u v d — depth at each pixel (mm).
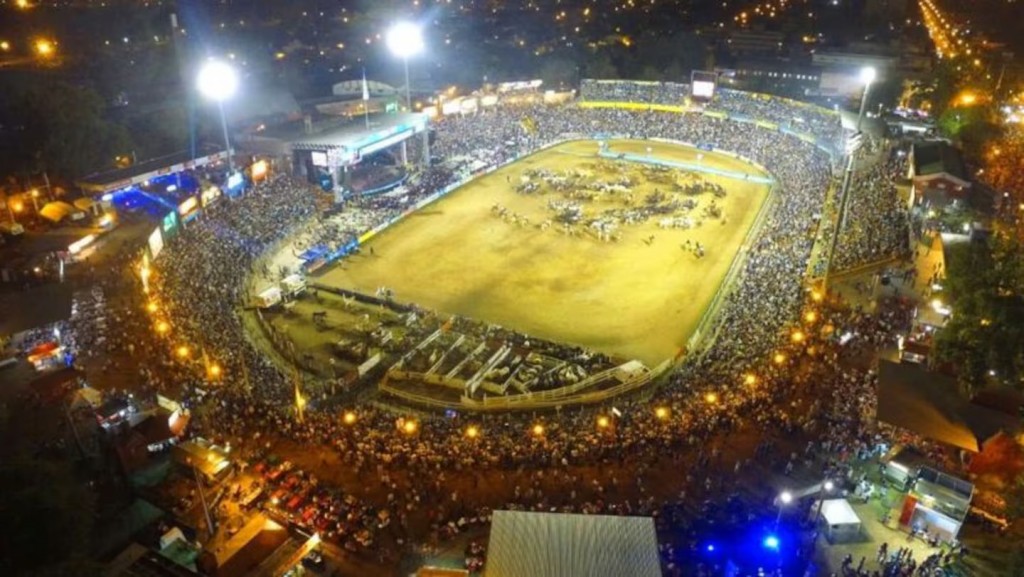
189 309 54906
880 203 71062
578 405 47469
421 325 58906
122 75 122750
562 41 169875
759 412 42219
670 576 31328
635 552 25078
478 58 151125
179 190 78250
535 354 53625
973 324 39969
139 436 38500
